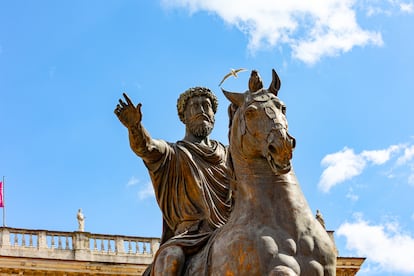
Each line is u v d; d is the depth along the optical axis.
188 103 8.24
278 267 6.49
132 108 7.46
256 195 6.91
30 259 37.97
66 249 38.91
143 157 7.76
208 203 7.75
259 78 7.02
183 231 7.84
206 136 8.20
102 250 39.31
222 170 7.96
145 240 40.03
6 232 38.38
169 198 7.97
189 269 7.18
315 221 6.91
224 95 7.13
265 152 6.70
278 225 6.76
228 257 6.75
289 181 6.96
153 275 7.40
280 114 6.76
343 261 36.75
